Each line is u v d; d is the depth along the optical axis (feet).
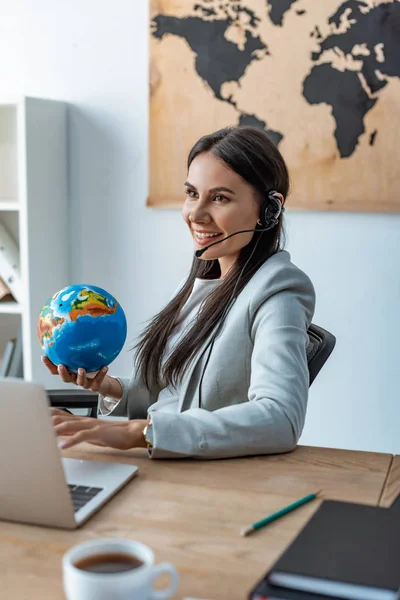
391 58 8.02
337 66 8.21
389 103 8.09
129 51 9.04
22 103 8.57
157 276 9.29
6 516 3.23
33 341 9.02
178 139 8.89
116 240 9.41
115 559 2.43
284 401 4.18
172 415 4.01
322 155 8.39
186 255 9.14
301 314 4.64
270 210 4.97
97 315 4.63
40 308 9.10
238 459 4.03
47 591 2.64
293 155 8.50
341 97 8.24
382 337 8.58
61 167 9.30
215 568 2.81
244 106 8.61
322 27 8.21
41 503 3.14
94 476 3.66
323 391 8.85
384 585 2.43
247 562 2.86
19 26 9.42
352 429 8.80
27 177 8.72
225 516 3.27
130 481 3.67
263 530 3.14
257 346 4.52
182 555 2.91
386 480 3.73
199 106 8.76
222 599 2.60
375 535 2.82
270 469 3.87
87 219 9.48
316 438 8.94
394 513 3.04
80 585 2.23
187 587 2.67
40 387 3.00
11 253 9.31
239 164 4.80
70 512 3.11
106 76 9.16
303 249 8.70
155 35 8.79
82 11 9.14
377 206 8.29
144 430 4.00
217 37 8.58
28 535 3.10
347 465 3.95
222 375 4.75
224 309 4.91
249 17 8.43
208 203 4.89
